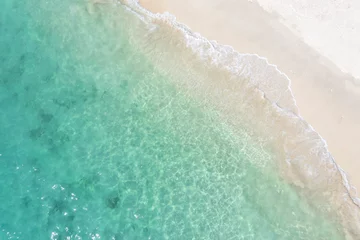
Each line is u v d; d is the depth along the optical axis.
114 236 9.66
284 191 10.14
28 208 9.75
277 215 9.99
